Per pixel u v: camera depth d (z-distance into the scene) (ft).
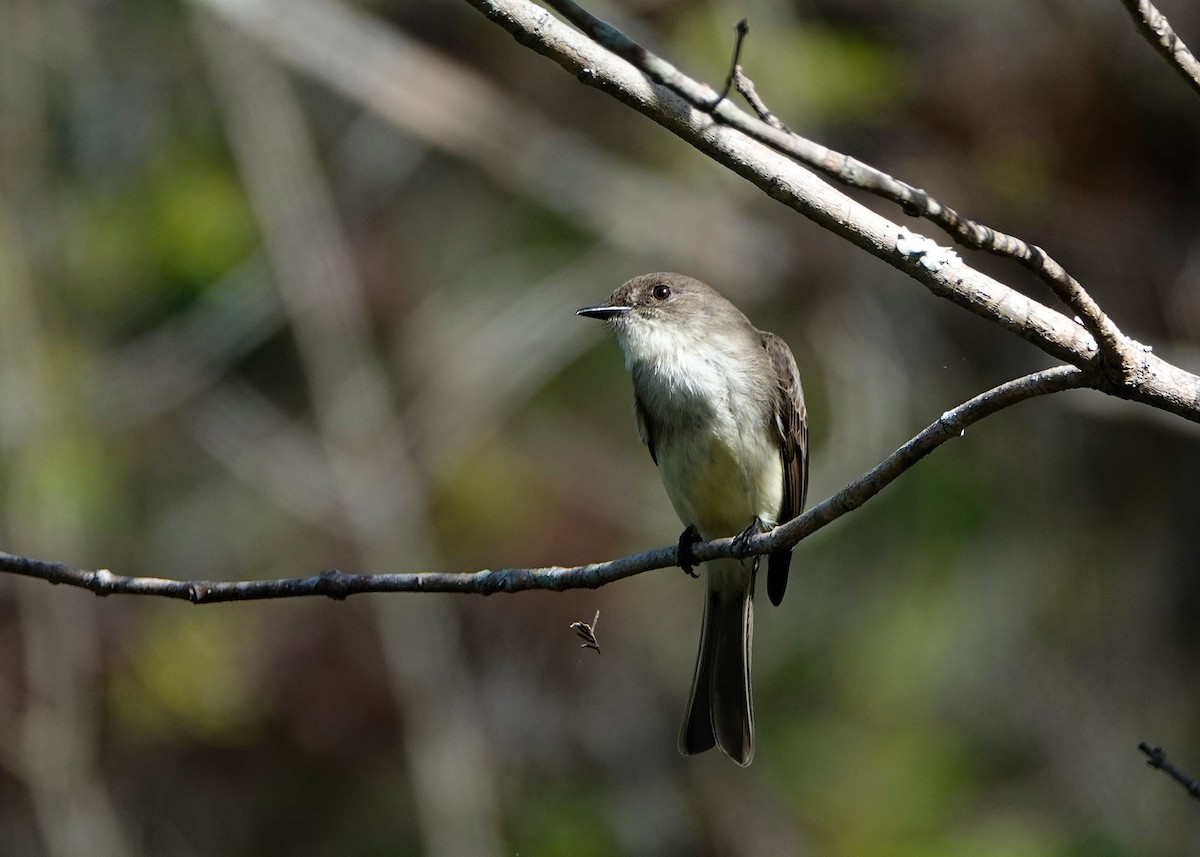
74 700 41.70
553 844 45.44
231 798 43.73
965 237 14.48
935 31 45.60
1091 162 41.47
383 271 52.03
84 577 19.98
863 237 15.66
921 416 48.19
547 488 48.19
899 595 48.06
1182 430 41.45
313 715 43.29
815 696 48.24
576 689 46.60
